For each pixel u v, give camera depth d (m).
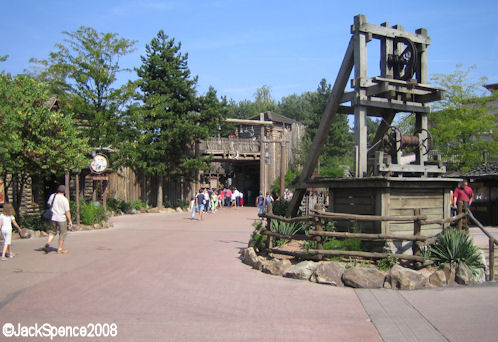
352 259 9.16
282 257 10.04
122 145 27.98
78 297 7.14
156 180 35.06
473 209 20.66
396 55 10.45
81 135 25.30
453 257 8.63
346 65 10.54
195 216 28.53
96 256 11.31
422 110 10.75
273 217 10.54
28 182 19.27
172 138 31.52
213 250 12.65
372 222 9.71
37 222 16.88
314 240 9.24
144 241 14.70
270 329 5.61
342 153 46.03
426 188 10.27
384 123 11.20
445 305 6.73
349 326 5.75
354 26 10.26
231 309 6.52
